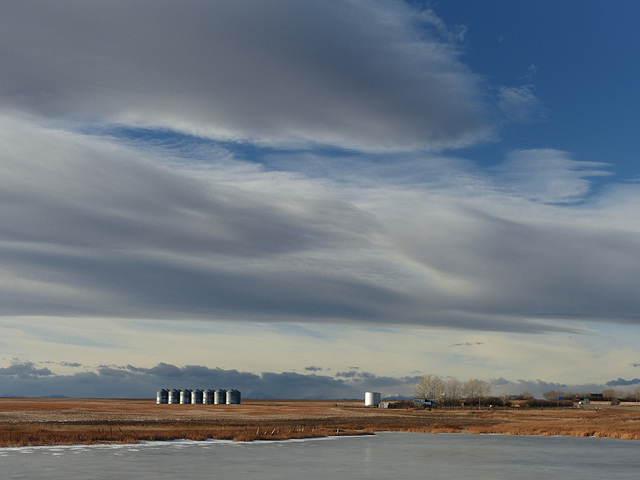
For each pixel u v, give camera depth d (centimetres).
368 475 4034
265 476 3869
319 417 14200
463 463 4850
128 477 3716
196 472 3997
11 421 10194
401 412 19238
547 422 13488
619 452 6012
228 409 18288
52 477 3675
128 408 17788
